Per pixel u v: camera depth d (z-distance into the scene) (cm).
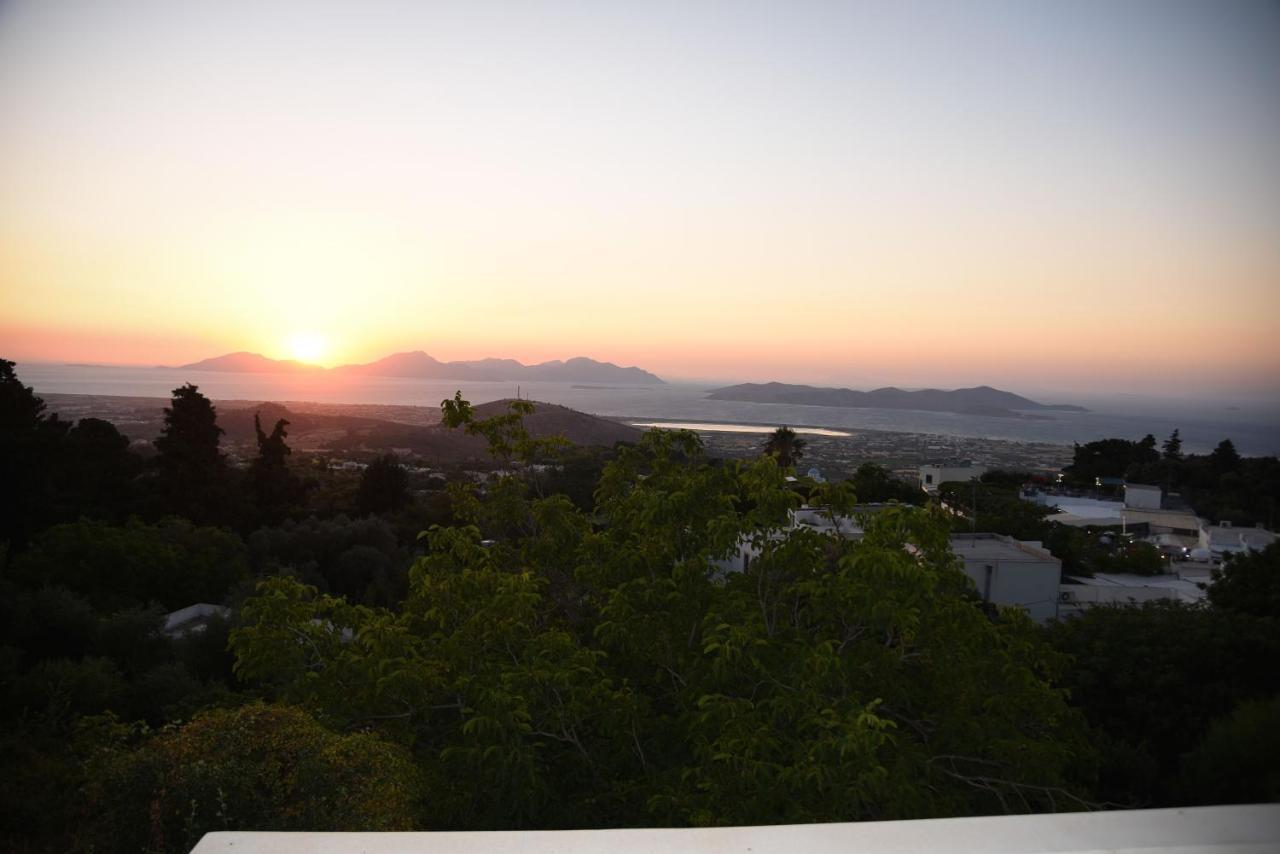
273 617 543
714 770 433
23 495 2055
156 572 1942
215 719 405
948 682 539
